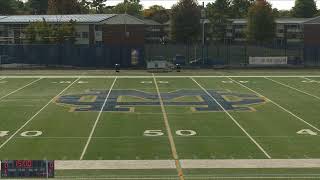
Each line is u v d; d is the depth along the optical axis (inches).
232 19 5472.4
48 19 3521.2
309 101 1464.1
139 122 1151.0
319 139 990.4
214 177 731.4
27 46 2603.3
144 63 2576.3
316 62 2640.3
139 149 907.4
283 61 2605.8
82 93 1609.3
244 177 731.4
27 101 1453.0
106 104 1395.2
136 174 749.9
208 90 1684.3
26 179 612.7
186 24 4345.5
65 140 976.9
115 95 1567.4
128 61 2571.4
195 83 1884.8
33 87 1763.0
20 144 945.5
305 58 2640.3
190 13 4352.9
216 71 2381.9
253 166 796.6
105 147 921.5
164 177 732.0
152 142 960.3
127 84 1852.9
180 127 1097.4
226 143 954.1
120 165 802.8
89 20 3503.9
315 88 1747.0
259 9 4429.1
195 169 778.8
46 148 916.0
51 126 1106.1
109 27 3484.3
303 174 748.6
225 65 2647.6
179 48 3444.9
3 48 2610.7
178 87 1765.5
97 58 2578.7
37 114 1248.2
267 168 784.3
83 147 921.5
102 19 3513.8
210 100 1469.0
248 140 979.9
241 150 901.2
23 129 1076.5
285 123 1143.6
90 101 1446.9
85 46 2615.7
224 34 4985.2
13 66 2544.3
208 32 4948.3
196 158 847.1
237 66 2588.6
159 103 1416.1
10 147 922.7
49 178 581.6
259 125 1121.4
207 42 4931.1
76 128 1085.1
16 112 1277.1
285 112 1284.4
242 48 3624.5
